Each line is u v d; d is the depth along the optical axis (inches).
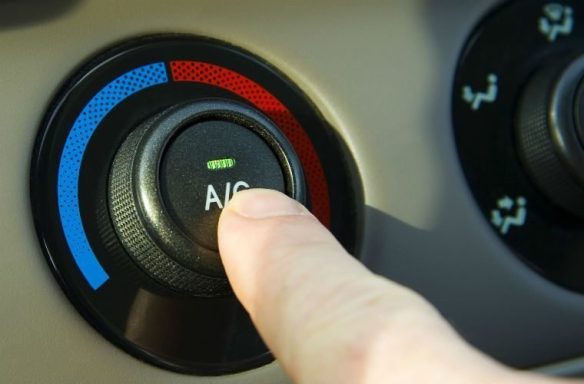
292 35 8.7
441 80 9.1
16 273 7.6
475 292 9.0
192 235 7.5
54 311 7.6
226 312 8.2
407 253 8.8
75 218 7.8
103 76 8.1
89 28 8.1
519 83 9.4
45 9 7.9
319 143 8.7
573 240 9.4
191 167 7.7
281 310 7.1
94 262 7.8
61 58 7.9
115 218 7.8
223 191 7.7
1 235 7.6
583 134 8.9
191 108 7.8
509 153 9.3
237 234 7.4
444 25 9.2
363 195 8.8
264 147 7.9
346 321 6.8
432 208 8.9
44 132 7.8
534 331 9.2
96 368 7.7
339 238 8.7
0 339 7.5
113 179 7.9
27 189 7.7
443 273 8.9
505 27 9.4
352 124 8.8
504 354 9.1
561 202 9.2
